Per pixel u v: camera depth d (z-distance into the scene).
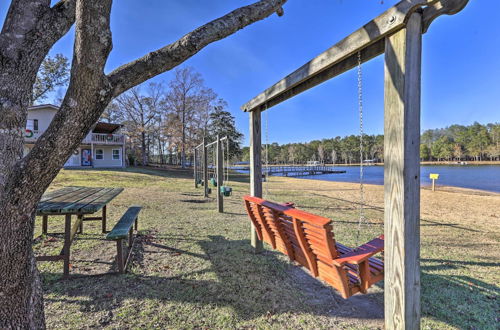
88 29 1.06
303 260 2.17
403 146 1.36
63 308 1.95
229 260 2.95
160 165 30.02
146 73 1.25
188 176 18.36
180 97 26.52
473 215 6.14
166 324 1.80
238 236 3.89
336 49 1.75
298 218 1.85
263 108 3.24
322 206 7.05
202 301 2.10
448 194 10.56
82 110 1.12
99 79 1.12
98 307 1.98
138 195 7.96
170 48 1.25
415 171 1.39
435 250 3.47
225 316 1.90
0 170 1.09
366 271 1.73
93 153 19.81
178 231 4.10
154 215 5.25
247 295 2.21
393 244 1.45
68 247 2.45
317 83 2.24
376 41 1.57
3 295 1.11
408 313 1.42
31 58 1.18
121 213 5.29
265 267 2.78
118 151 21.12
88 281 2.39
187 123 26.98
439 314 1.97
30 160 1.11
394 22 1.34
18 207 1.12
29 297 1.22
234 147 32.59
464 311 2.01
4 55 1.11
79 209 2.33
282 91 2.50
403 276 1.40
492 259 3.12
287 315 1.94
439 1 1.26
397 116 1.38
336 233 4.21
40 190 1.16
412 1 1.25
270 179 19.47
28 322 1.21
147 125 28.55
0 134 1.10
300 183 15.98
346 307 2.07
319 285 2.41
